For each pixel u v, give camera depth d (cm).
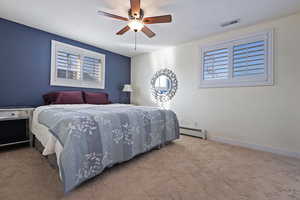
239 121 264
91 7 206
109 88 411
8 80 249
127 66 462
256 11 211
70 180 121
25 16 232
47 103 281
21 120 265
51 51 295
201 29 270
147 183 142
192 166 179
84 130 140
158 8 204
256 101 246
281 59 224
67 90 322
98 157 146
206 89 308
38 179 143
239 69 265
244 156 212
